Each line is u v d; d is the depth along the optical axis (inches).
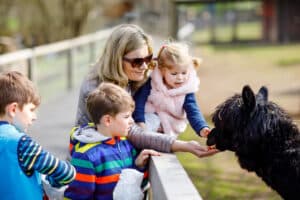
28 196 112.0
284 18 1386.6
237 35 1599.4
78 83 623.5
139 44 136.5
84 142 126.6
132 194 122.6
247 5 1985.7
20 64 413.1
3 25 1105.4
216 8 1925.4
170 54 141.4
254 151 132.5
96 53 750.5
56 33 1074.7
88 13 1098.7
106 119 125.2
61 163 115.0
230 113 133.0
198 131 142.6
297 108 502.3
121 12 1433.3
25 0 1063.0
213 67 928.3
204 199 262.8
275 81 725.3
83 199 124.3
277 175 132.3
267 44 1382.9
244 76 788.0
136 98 145.3
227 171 309.6
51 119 414.0
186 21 1455.5
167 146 131.3
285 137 131.5
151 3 1616.6
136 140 133.6
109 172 124.9
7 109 115.0
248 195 264.8
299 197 131.3
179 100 144.7
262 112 131.3
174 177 110.0
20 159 111.7
